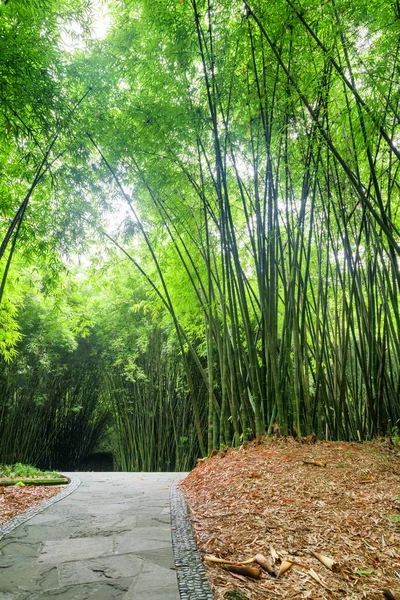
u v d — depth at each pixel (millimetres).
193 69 4766
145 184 5270
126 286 9789
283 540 2205
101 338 11562
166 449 10312
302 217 4477
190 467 10055
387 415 4867
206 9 4281
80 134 4770
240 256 6465
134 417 10945
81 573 1915
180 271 6609
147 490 4309
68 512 3170
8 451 10039
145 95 5141
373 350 4789
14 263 6398
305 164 4273
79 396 12383
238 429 4832
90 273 7277
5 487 4457
